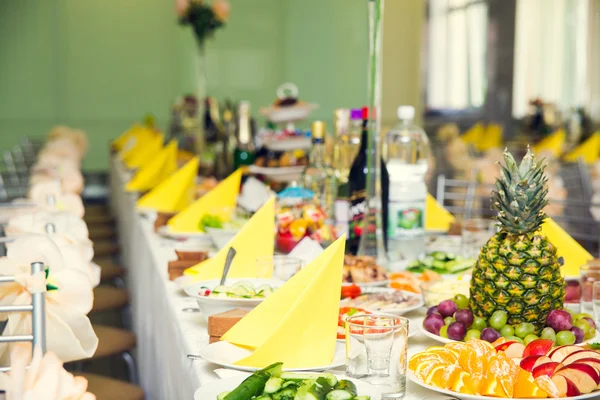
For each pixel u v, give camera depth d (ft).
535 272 4.34
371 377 3.73
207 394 3.65
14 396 3.36
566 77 27.27
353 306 5.38
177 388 5.30
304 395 3.28
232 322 4.61
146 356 8.47
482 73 31.27
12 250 4.51
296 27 36.52
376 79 7.11
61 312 4.43
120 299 10.96
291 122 12.69
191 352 4.62
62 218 6.86
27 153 23.94
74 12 33.99
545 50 28.25
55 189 9.48
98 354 8.59
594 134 21.13
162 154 13.55
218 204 9.05
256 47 36.37
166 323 6.17
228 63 36.19
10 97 33.78
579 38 26.71
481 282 4.48
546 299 4.38
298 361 4.17
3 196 13.47
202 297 5.17
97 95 34.53
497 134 26.43
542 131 23.57
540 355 3.85
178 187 10.80
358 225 7.13
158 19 34.76
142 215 10.87
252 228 6.41
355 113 7.41
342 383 3.40
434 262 6.95
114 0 34.30
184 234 8.82
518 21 29.43
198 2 19.34
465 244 7.34
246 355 4.32
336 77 36.52
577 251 6.55
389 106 34.68
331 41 36.45
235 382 3.78
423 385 3.70
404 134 7.95
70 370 9.77
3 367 4.28
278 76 36.70
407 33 34.19
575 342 4.32
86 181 29.99
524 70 29.32
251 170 11.21
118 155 20.80
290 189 8.16
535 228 4.48
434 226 8.99
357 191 7.13
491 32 30.76
